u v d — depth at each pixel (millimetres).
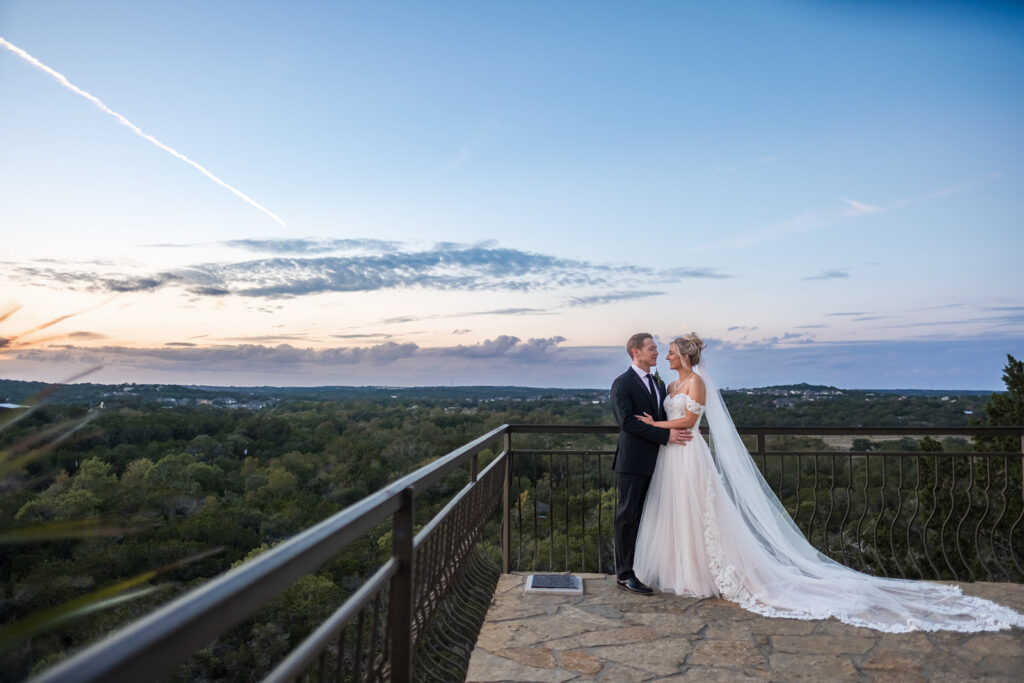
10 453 686
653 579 4758
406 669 2023
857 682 3256
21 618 608
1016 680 3270
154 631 753
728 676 3336
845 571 4688
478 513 4102
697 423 4691
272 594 1068
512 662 3516
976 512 13852
